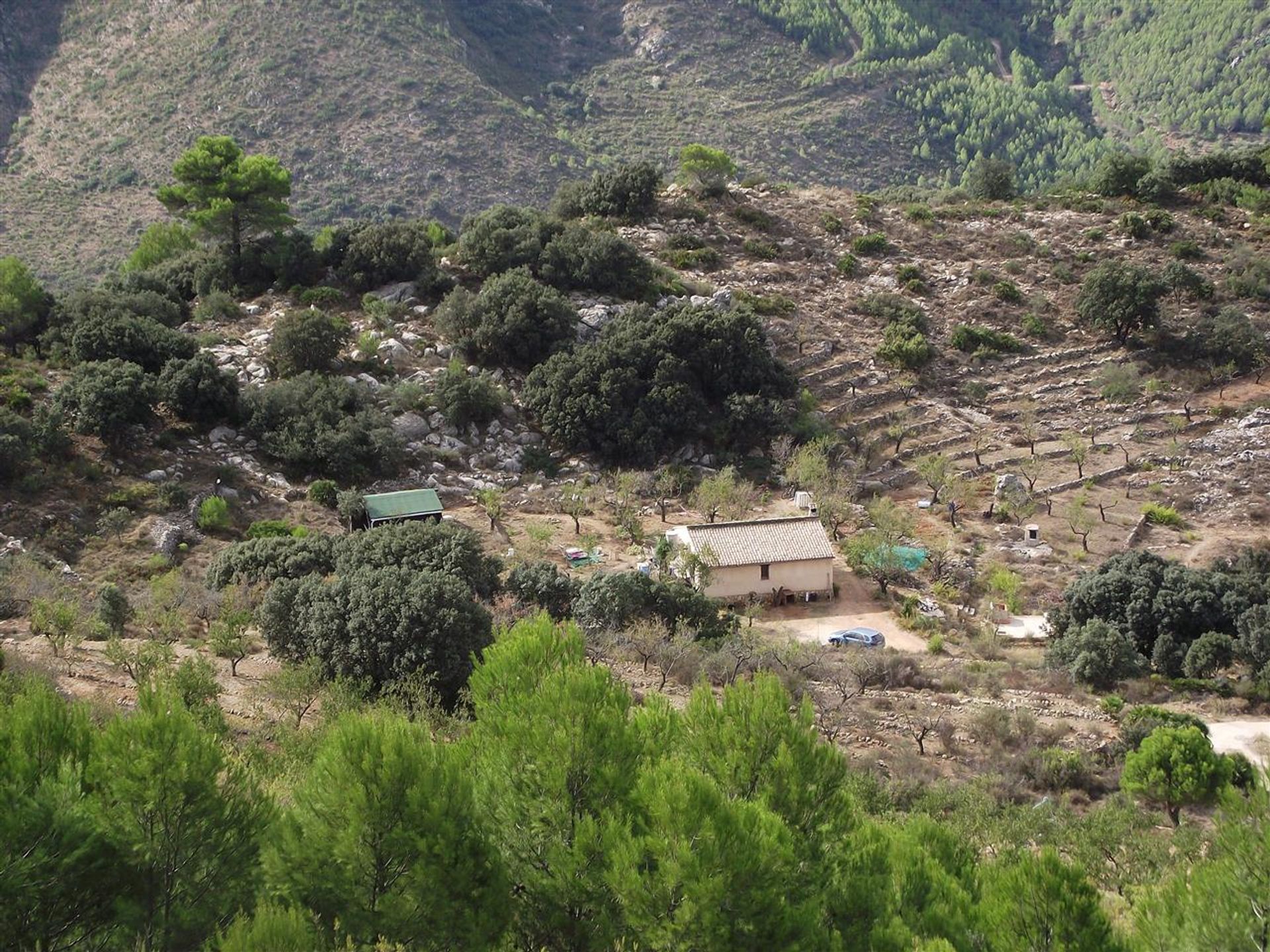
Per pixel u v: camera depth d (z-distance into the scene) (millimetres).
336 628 46656
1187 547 73938
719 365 88062
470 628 47188
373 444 77625
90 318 79875
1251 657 57219
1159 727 44344
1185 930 19188
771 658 52969
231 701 42219
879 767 43312
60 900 19031
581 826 20641
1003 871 21562
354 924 19641
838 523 76750
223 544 66125
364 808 19875
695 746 23938
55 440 68500
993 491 81688
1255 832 19422
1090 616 62938
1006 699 53031
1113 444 87688
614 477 81688
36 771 20422
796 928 19797
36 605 47688
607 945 20297
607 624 56375
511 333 88000
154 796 19453
